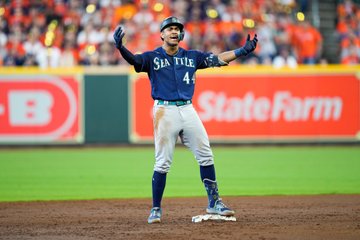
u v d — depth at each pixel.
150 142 65.75
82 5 75.06
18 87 64.69
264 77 65.88
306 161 54.12
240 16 75.94
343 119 66.38
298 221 27.78
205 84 65.38
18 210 31.91
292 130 66.31
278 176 45.75
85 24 73.06
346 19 82.06
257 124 66.06
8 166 51.94
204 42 72.06
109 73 65.06
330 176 45.69
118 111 65.44
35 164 53.09
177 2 76.12
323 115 66.38
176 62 26.86
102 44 70.12
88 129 65.38
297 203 33.53
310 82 66.12
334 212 30.38
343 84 66.19
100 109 65.31
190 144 27.25
